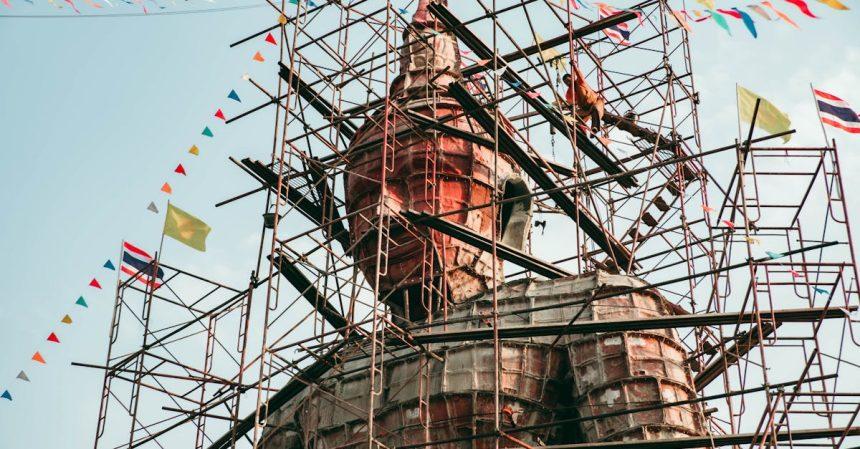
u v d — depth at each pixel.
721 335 38.16
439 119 41.38
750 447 31.45
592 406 35.38
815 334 32.47
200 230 39.16
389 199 41.62
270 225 39.97
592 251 46.09
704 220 45.59
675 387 35.28
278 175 41.03
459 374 36.75
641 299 36.75
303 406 39.09
